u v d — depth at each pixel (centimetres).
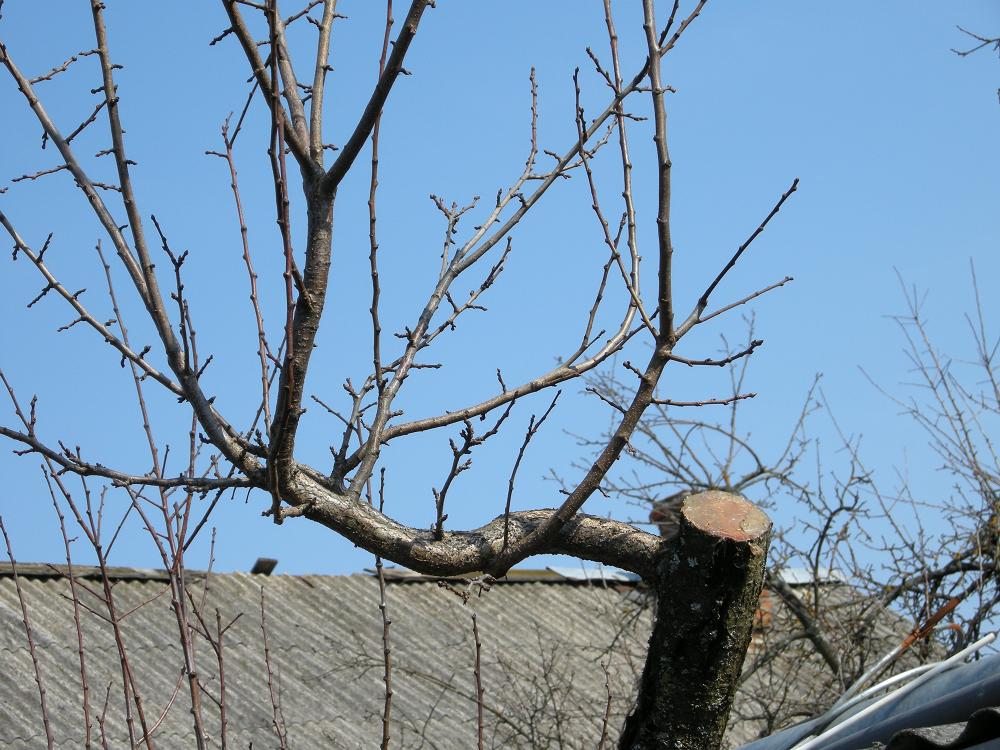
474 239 454
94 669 839
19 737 743
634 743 371
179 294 375
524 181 473
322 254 357
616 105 414
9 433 363
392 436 395
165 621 930
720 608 351
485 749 919
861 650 957
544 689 1012
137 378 440
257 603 1015
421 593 1126
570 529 375
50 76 398
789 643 1027
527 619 1139
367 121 355
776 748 493
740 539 345
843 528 1005
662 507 1041
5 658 809
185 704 840
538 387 414
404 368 407
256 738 835
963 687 419
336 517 366
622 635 1144
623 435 370
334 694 926
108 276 427
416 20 344
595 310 443
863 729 445
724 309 389
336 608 1053
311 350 352
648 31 376
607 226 397
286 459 352
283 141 342
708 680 357
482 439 364
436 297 435
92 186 385
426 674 959
